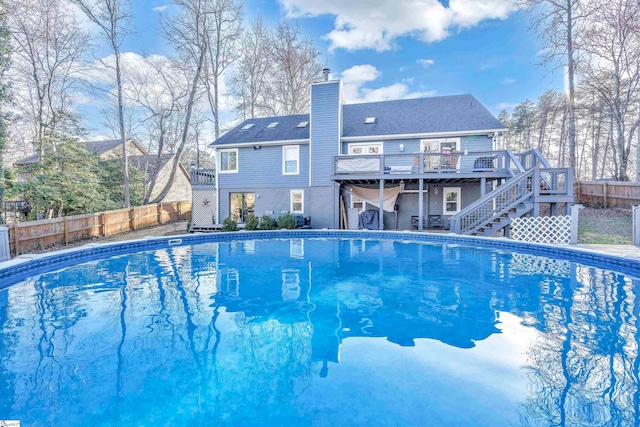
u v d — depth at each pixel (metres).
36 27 19.42
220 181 19.11
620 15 15.62
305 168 17.69
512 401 2.95
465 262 8.92
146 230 18.30
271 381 3.35
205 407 2.93
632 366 3.48
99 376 3.42
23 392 3.15
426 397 3.03
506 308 5.40
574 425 2.62
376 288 6.66
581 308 5.32
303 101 29.20
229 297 6.11
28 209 17.59
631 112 21.55
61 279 7.38
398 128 16.45
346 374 3.45
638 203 14.63
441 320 4.95
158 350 4.00
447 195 16.20
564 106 24.17
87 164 17.88
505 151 12.58
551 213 11.73
